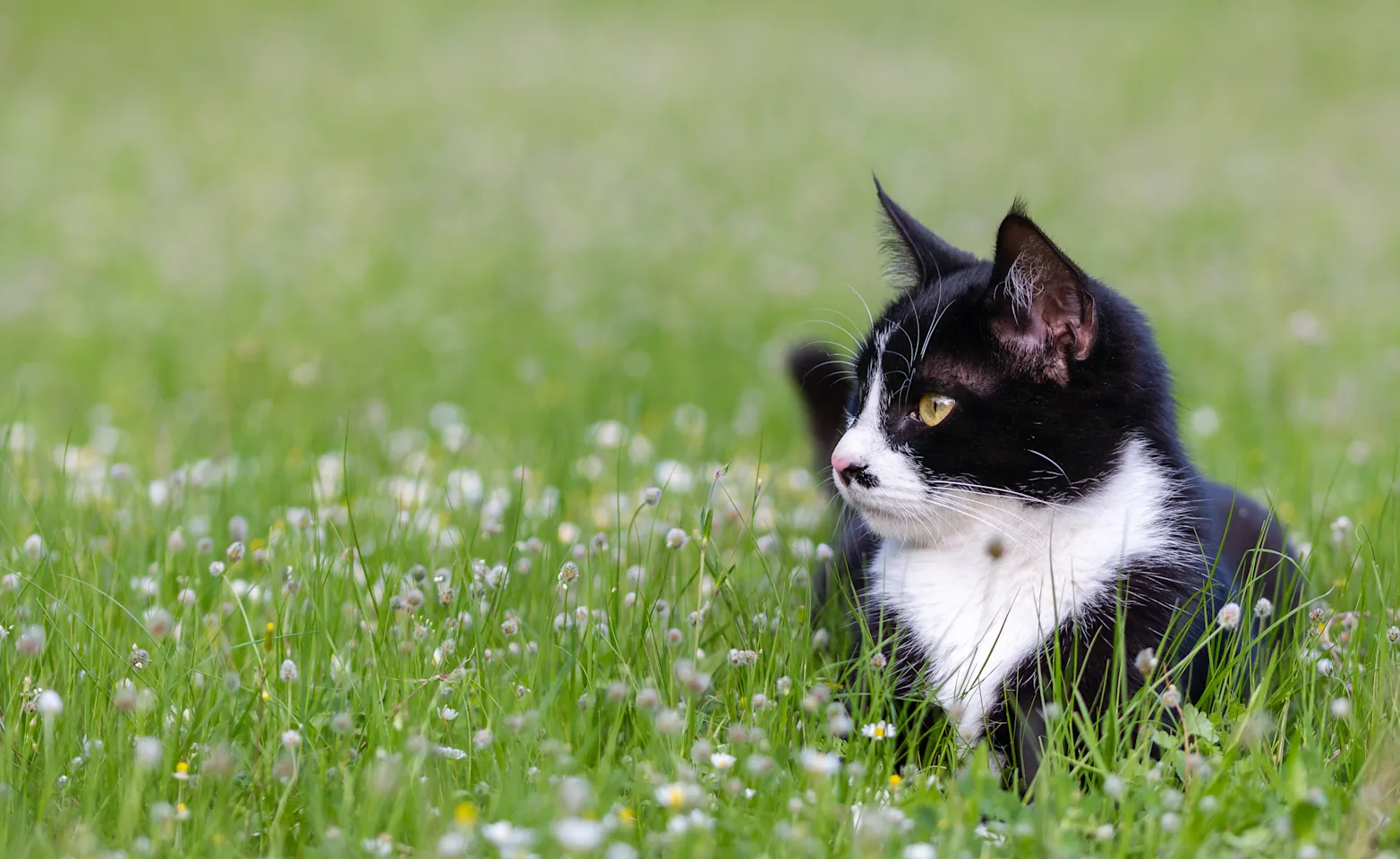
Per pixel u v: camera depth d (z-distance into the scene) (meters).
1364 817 3.92
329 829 3.95
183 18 35.62
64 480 6.97
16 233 19.05
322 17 36.59
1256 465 7.94
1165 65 31.44
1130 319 5.23
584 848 3.47
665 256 17.89
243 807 4.19
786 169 23.64
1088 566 4.97
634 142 25.70
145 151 24.80
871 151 24.89
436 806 4.11
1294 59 31.34
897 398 5.30
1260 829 3.93
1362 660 5.08
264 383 11.41
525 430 9.88
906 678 5.12
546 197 21.70
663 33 35.62
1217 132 25.81
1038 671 4.84
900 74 31.36
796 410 9.80
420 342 13.33
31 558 6.13
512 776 4.08
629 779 4.34
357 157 24.53
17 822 3.95
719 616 5.92
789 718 4.74
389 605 5.27
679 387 11.26
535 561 6.04
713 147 25.34
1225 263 16.75
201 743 4.57
